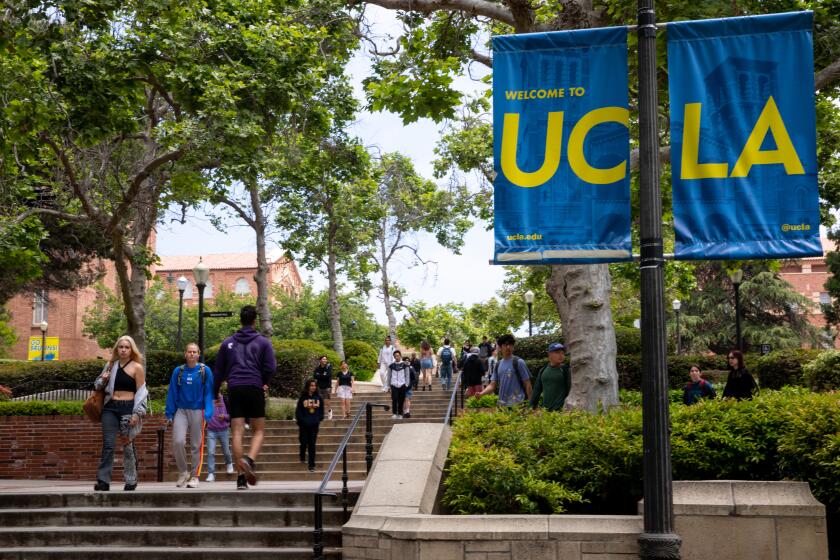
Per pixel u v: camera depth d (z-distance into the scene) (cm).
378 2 1483
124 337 1127
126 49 1967
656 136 719
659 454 673
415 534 756
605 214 765
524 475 866
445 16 1652
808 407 812
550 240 768
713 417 874
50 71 1856
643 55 735
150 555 900
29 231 2322
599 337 1320
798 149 747
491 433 947
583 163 773
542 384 1202
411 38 1568
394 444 960
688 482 762
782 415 844
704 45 762
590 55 781
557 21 1395
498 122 784
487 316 5525
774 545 726
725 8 1294
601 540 729
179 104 2141
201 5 2000
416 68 1512
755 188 748
